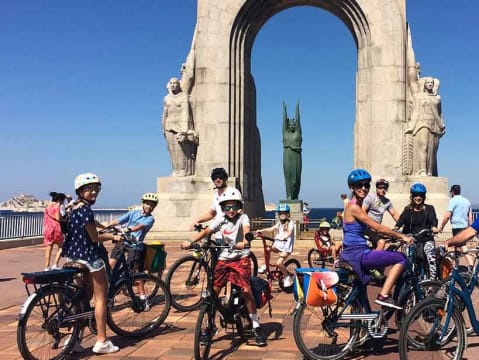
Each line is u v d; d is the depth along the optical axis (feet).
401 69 66.23
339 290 18.63
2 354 19.10
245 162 71.15
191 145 68.39
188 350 19.88
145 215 26.96
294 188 85.51
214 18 69.62
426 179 63.52
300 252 54.39
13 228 65.26
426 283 19.79
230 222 20.61
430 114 64.49
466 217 36.94
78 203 19.63
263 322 24.25
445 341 18.11
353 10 68.44
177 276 30.04
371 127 66.80
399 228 27.84
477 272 18.44
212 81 68.95
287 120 86.07
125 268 22.26
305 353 17.98
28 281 17.61
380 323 18.62
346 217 19.35
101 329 19.53
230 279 19.84
